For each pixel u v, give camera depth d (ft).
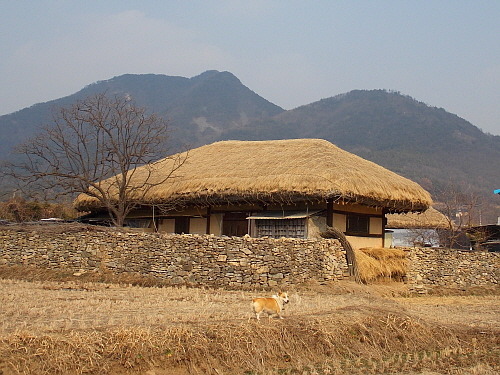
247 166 97.96
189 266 79.41
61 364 35.76
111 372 36.91
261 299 46.75
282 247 77.05
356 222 94.63
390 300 71.97
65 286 74.23
